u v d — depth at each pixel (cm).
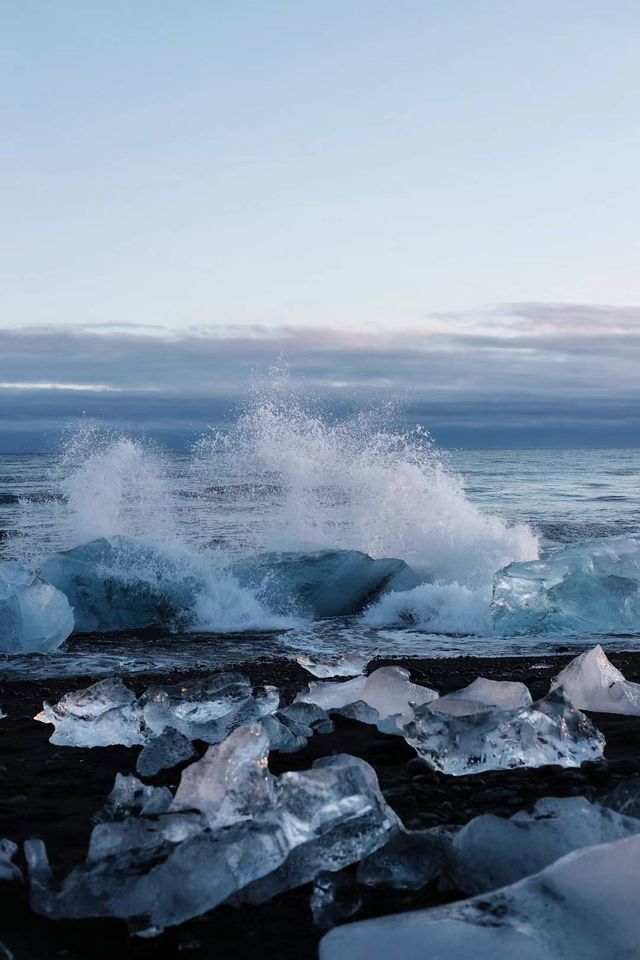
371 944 144
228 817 204
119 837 197
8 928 173
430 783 269
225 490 2086
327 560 987
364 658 532
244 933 170
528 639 802
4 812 251
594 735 303
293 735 319
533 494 3055
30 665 675
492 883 178
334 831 193
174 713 346
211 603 910
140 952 164
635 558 963
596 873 157
